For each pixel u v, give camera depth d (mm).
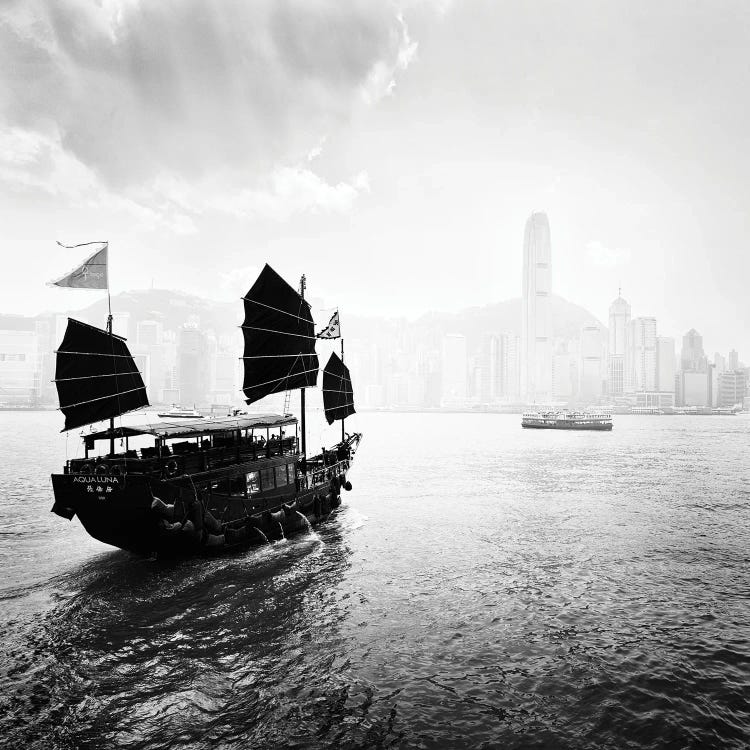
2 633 13844
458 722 10555
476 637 14352
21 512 28453
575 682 12141
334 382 34656
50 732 9898
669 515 30188
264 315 27641
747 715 10938
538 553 22453
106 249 22781
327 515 28469
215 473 20219
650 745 9953
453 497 36031
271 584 17938
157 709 10711
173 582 17734
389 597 17141
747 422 183750
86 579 17844
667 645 14016
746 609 16469
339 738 9953
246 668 12453
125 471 18109
